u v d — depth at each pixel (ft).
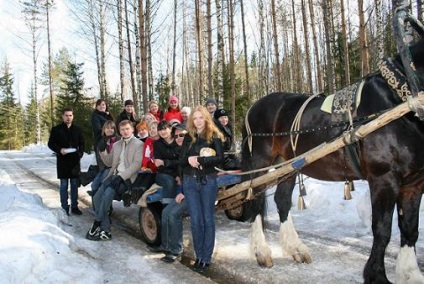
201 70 45.78
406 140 10.53
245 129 16.02
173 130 16.71
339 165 12.51
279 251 15.34
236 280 13.12
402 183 11.05
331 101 12.71
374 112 11.20
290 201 15.08
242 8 62.49
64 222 19.29
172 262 14.48
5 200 19.95
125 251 15.67
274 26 55.42
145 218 16.60
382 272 10.84
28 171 44.60
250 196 14.76
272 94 15.79
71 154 21.54
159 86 81.56
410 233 11.70
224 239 16.98
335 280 12.31
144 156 17.37
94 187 19.77
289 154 14.38
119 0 55.16
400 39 10.55
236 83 63.62
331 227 18.01
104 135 20.18
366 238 16.19
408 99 9.91
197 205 13.92
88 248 15.57
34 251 12.08
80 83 71.61
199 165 13.62
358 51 54.54
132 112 26.17
